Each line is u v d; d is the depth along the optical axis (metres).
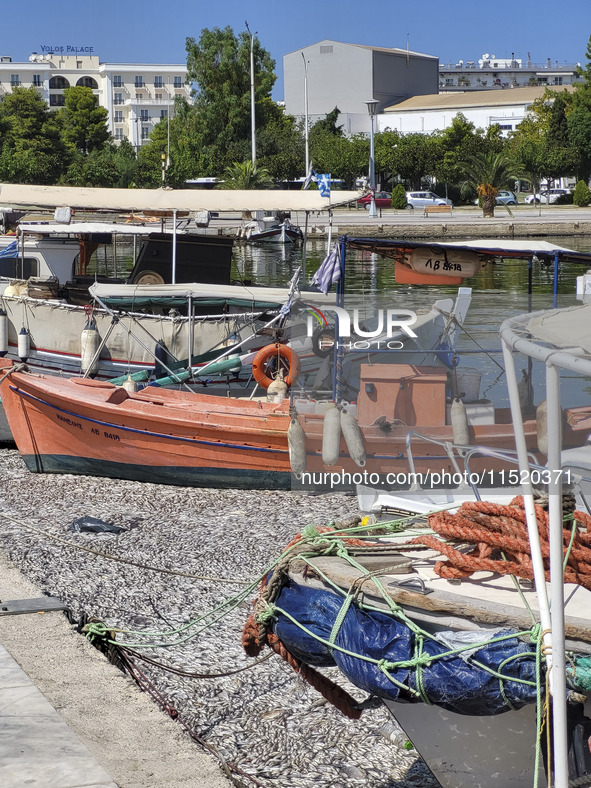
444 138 71.81
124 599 7.67
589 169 72.50
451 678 3.94
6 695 5.10
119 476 11.81
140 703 5.14
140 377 13.27
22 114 82.19
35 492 11.20
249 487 11.31
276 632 4.42
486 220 48.50
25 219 19.58
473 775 4.46
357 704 4.73
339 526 4.91
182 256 14.93
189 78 77.81
